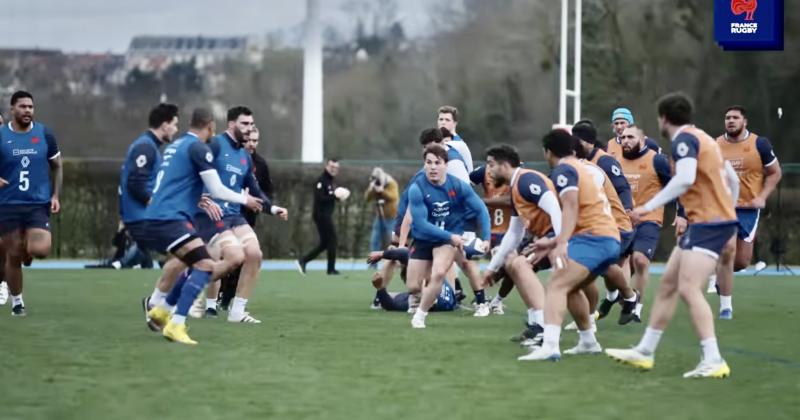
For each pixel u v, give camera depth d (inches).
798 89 4232.3
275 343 1128.8
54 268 2605.8
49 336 1174.3
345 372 930.7
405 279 1573.6
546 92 4798.2
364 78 5019.7
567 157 1008.2
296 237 3063.5
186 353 1040.2
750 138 1533.0
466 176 1403.8
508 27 4869.6
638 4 4296.3
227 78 5032.0
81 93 4926.2
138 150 1165.1
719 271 1487.5
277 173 3048.7
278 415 746.2
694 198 930.7
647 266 1423.5
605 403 797.9
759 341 1213.7
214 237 1286.9
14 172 1380.4
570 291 1016.9
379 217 2817.4
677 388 865.5
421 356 1035.3
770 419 748.0
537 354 1008.9
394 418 737.6
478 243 1417.3
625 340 1206.9
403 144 4995.1
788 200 2979.8
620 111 1496.1
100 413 751.1
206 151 1135.6
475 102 4906.5
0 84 4889.3
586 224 1003.3
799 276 2532.0
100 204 3004.4
